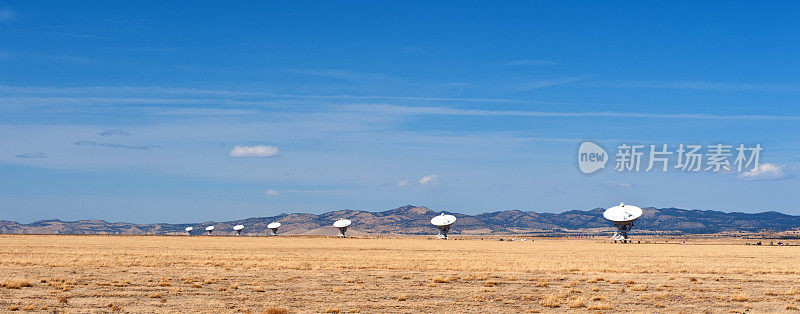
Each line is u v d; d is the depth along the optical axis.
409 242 195.50
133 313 35.41
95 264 68.31
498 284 52.16
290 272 61.28
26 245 124.62
